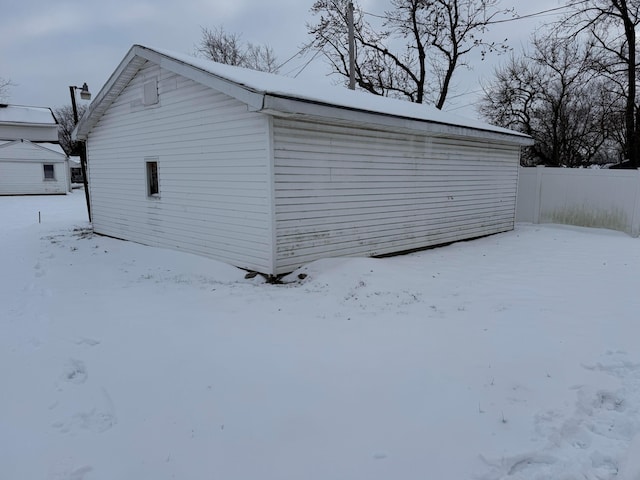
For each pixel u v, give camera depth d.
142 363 3.90
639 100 18.45
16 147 28.47
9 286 6.88
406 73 24.56
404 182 9.12
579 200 12.73
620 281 6.86
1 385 3.61
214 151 7.62
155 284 6.74
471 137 10.55
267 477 2.53
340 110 6.84
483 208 11.66
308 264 7.31
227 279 7.05
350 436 2.88
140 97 9.37
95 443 2.85
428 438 2.86
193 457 2.70
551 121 21.72
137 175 9.85
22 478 2.53
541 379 3.61
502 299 5.87
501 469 2.58
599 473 2.55
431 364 3.84
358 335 4.50
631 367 3.83
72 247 10.19
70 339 4.49
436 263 8.25
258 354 4.03
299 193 7.07
